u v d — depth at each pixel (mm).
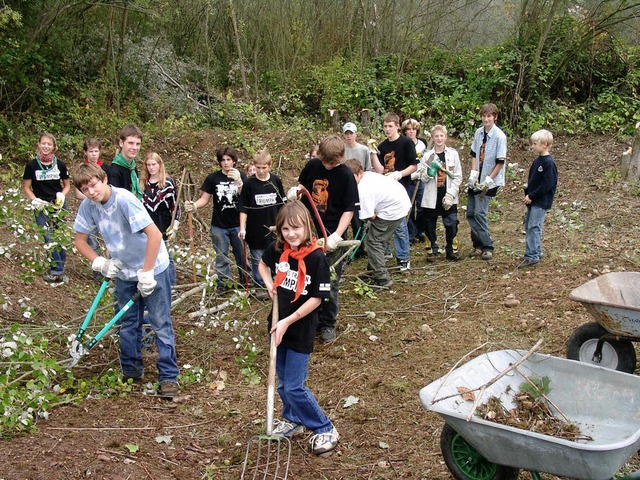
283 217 4359
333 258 6465
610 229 9711
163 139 13953
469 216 8961
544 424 4055
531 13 17016
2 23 12430
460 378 4090
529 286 7688
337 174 6332
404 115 16984
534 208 8227
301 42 19109
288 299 4469
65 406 4996
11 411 4375
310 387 5691
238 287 8016
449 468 4047
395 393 5395
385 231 7828
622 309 4793
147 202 7285
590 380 4148
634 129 15273
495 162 8766
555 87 17234
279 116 16859
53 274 7691
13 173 11453
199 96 17766
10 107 13586
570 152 14852
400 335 6652
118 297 5434
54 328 5973
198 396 5453
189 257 6992
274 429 4750
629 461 4406
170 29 18688
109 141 13836
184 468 4309
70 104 14375
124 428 4715
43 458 4125
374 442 4707
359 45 19125
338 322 7098
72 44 15641
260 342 6664
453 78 17719
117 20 16297
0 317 6320
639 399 3975
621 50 17266
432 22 18094
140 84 16344
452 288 7984
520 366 4352
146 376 5762
